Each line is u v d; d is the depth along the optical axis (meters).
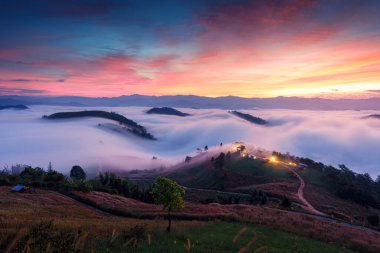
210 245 27.75
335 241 42.97
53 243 14.55
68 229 24.80
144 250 19.11
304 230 47.81
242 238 34.81
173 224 44.47
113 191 105.00
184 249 22.25
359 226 71.12
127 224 36.47
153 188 37.69
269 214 62.34
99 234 24.22
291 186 175.12
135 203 81.06
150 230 32.75
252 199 129.75
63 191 88.88
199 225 44.69
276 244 34.41
